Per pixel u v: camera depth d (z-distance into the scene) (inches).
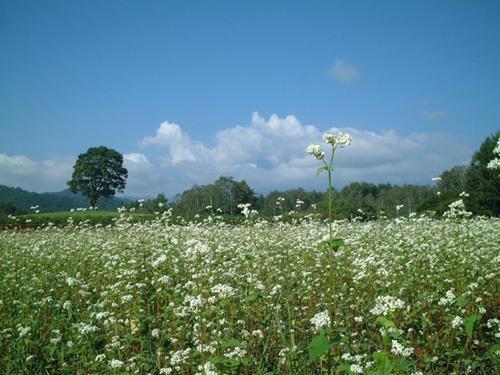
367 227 629.3
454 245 530.0
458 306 295.1
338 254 443.2
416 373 215.5
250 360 219.0
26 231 1050.7
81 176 2908.5
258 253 529.7
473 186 1417.3
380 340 270.5
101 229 925.2
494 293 348.5
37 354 282.8
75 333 293.0
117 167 2979.8
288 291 373.1
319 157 217.3
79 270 516.7
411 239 556.1
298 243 614.2
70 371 258.1
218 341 249.8
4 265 532.7
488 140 1401.3
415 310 294.8
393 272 409.1
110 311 344.8
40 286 418.3
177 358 239.8
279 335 281.4
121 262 498.9
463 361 243.6
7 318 339.9
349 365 206.8
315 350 172.9
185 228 789.9
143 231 790.5
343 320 299.9
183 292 351.9
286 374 239.9
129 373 242.8
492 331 277.0
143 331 288.0
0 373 264.1
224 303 270.8
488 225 704.4
